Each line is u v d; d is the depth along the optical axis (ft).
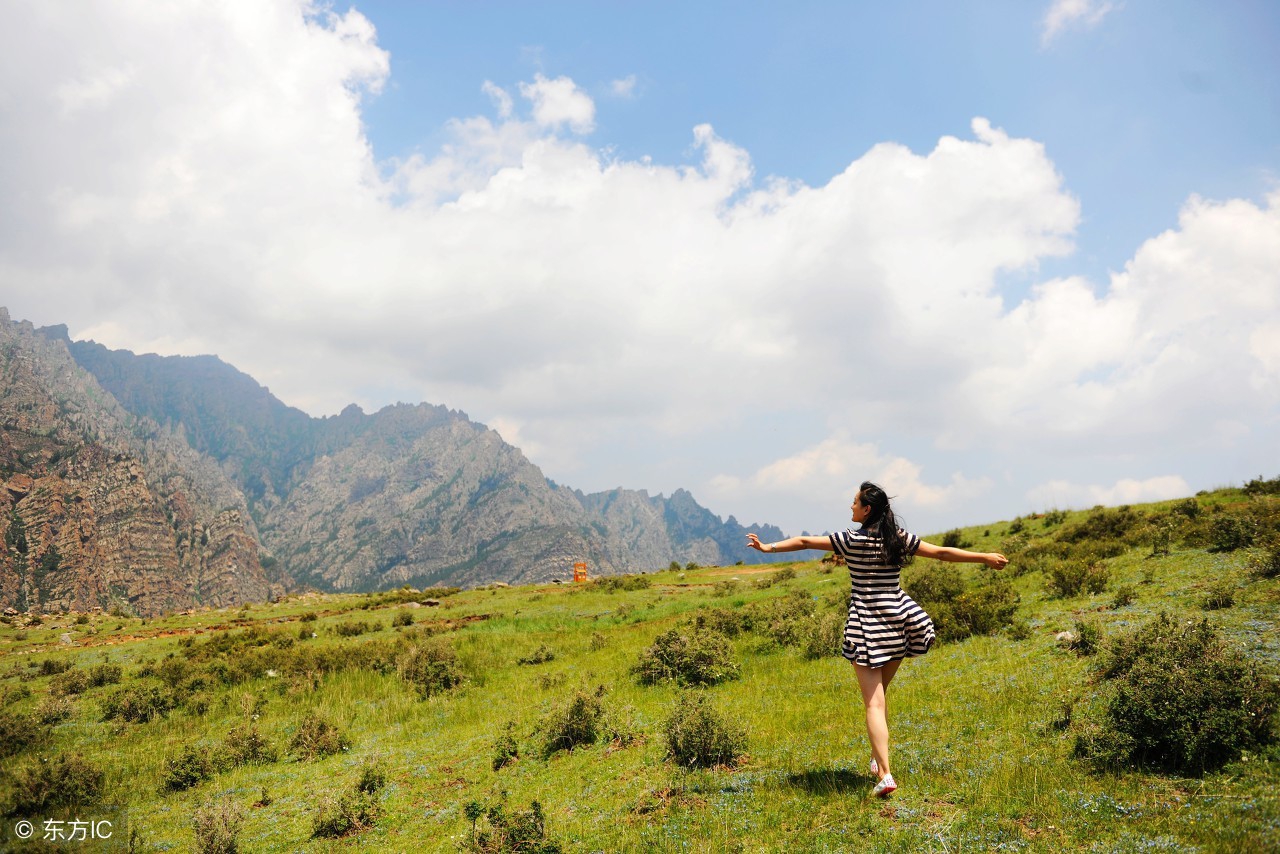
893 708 36.06
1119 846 17.35
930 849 18.67
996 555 21.18
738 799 25.38
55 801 41.81
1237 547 62.59
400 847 29.84
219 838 31.99
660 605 123.03
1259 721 22.36
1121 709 24.20
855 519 22.63
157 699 69.41
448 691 70.79
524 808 31.14
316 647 98.02
